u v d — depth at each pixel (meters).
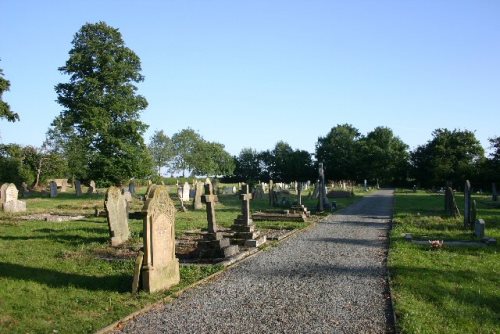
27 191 45.56
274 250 13.69
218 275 10.30
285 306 7.92
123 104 45.94
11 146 46.31
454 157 74.12
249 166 107.75
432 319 7.07
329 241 15.55
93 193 46.59
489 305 7.89
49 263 11.16
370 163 94.25
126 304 7.85
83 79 44.91
